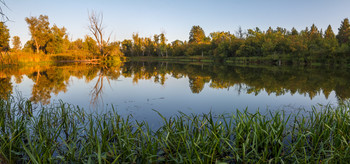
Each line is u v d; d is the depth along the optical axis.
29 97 6.99
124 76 14.45
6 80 11.18
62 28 46.06
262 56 46.22
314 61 35.22
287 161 2.96
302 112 5.43
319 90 8.94
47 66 22.80
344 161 2.72
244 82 11.62
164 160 2.87
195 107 5.98
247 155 2.91
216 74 16.69
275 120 3.61
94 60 38.69
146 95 7.70
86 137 3.65
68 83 10.55
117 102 6.48
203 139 3.09
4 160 2.76
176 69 22.69
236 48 52.88
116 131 3.28
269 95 7.83
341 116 3.80
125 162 2.81
